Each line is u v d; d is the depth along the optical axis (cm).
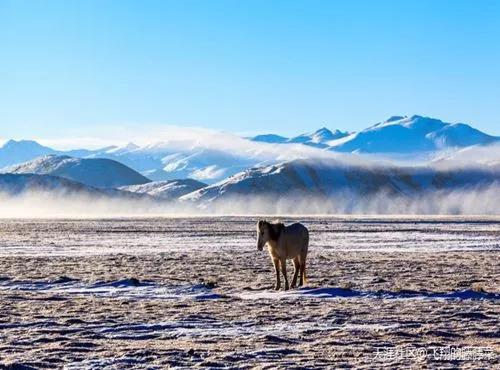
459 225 11475
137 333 1576
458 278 2872
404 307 1995
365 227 10269
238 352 1346
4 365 1213
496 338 1516
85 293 2381
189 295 2309
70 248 5206
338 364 1236
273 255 2480
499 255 4450
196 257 4162
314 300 2164
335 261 3831
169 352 1336
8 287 2567
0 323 1706
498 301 2138
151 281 2714
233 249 5044
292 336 1530
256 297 2269
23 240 6425
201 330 1609
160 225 11100
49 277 2878
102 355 1318
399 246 5541
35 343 1451
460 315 1831
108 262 3753
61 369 1202
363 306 2019
